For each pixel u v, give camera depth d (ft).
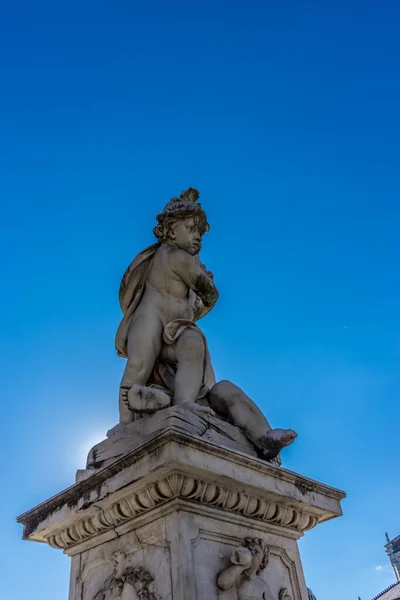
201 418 10.82
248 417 11.81
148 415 10.80
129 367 12.12
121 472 9.88
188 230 13.84
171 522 9.53
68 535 11.24
